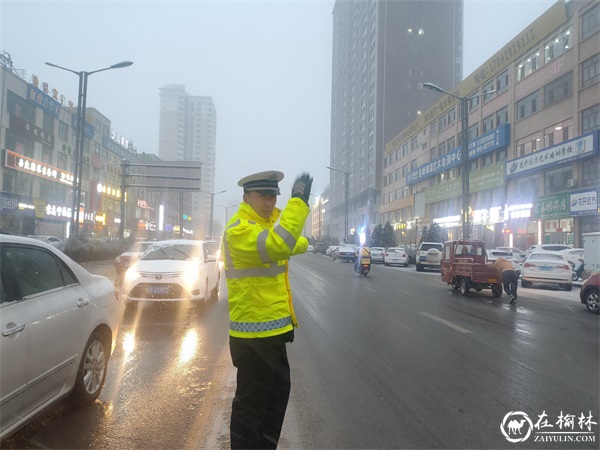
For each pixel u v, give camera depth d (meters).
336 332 8.25
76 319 4.08
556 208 31.78
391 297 13.66
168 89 152.38
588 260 17.16
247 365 2.83
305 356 6.51
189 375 5.48
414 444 3.73
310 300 12.67
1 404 3.06
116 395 4.75
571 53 31.06
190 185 34.09
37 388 3.49
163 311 10.09
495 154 41.00
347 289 15.77
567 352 6.87
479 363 6.18
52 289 3.99
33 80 41.41
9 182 37.59
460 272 14.69
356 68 95.38
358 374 5.63
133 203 71.62
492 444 3.76
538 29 34.34
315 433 3.92
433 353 6.73
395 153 69.94
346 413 4.36
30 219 33.72
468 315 10.42
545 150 32.88
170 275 9.68
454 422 4.18
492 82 42.00
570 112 31.23
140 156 78.31
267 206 2.94
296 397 4.79
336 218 114.50
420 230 57.81
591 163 29.12
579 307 12.20
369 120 83.50
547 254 18.39
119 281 16.20
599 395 4.92
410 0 80.19
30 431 3.84
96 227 56.34
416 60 79.75
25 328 3.34
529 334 8.24
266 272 2.82
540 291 16.70
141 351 6.62
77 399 4.28
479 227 43.69
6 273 3.48
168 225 91.19
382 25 79.81
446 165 49.41
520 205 36.25
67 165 48.03
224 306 10.90
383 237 51.16
